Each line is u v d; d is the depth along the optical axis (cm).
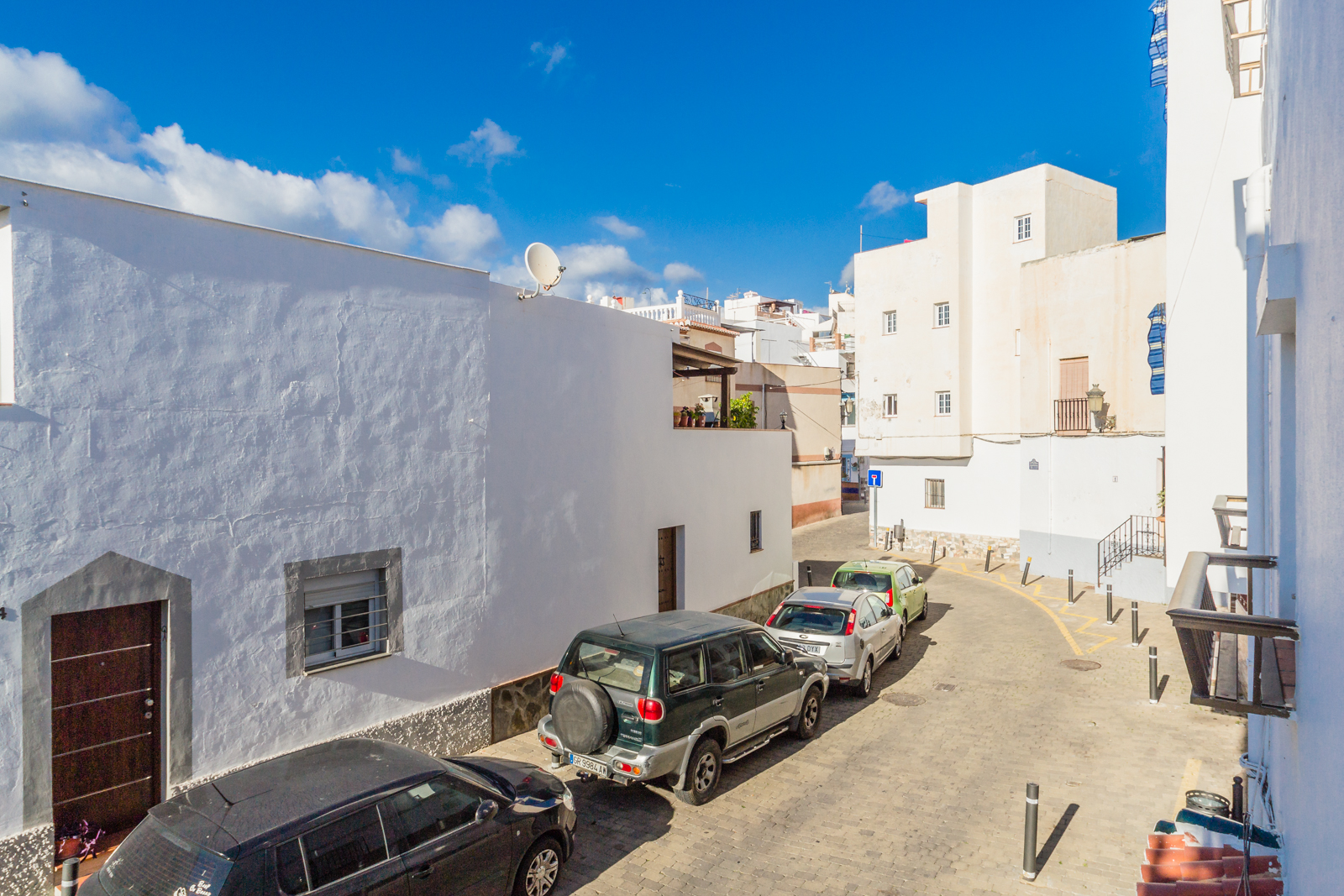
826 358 4869
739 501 1517
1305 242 295
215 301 675
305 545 741
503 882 564
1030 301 2262
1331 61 221
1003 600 1905
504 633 959
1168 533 1374
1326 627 245
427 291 859
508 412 970
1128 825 740
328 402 761
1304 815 310
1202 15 1366
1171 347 1364
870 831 732
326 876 458
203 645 664
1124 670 1280
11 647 558
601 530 1130
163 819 473
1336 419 221
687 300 4228
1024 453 2295
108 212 609
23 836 560
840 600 1182
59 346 582
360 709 787
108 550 606
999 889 631
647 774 717
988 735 993
